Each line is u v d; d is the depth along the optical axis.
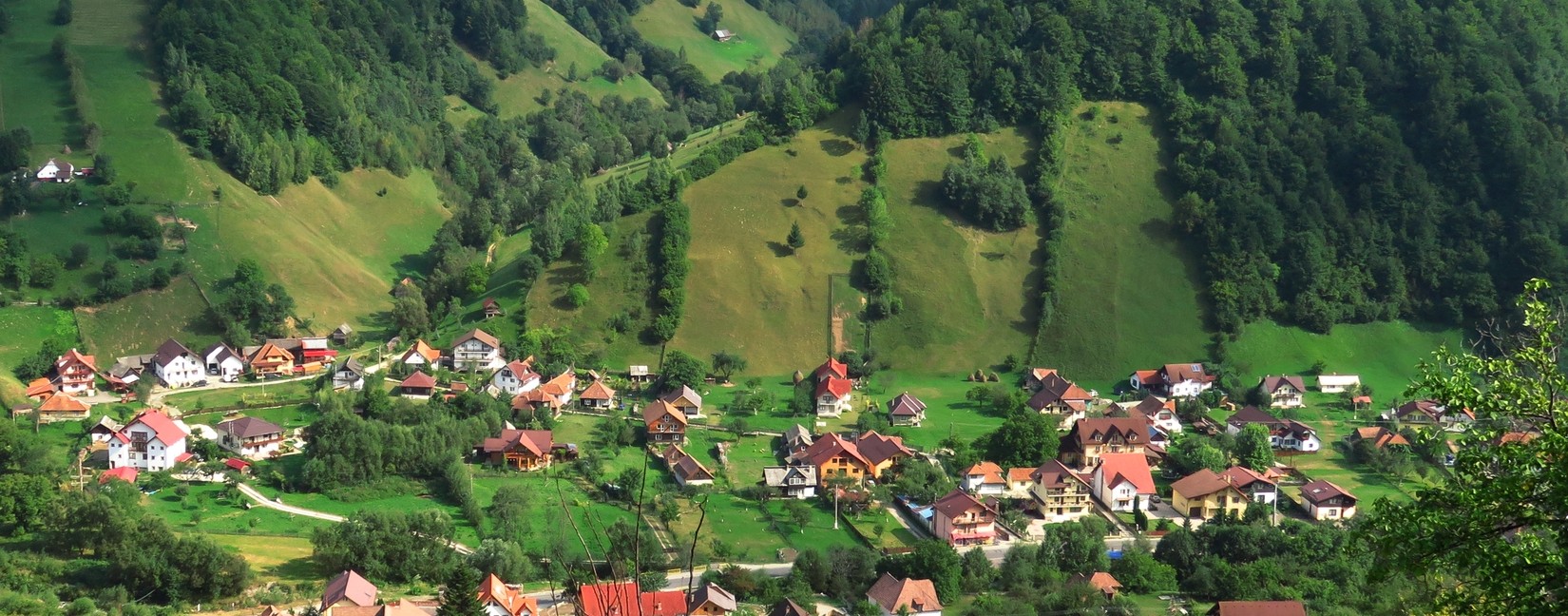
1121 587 119.56
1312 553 122.62
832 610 115.25
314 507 140.50
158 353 185.50
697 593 109.12
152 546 115.44
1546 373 40.94
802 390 187.62
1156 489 153.75
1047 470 146.62
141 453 147.25
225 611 110.62
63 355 181.50
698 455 163.25
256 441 154.50
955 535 132.50
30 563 114.69
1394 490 152.25
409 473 150.88
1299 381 188.00
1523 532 43.75
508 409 171.12
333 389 179.25
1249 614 102.75
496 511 135.25
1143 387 195.38
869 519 141.25
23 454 137.12
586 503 143.38
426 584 119.62
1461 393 41.19
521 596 109.81
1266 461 159.75
